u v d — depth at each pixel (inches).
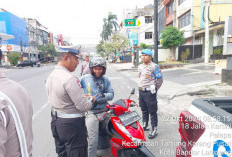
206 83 343.6
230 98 72.2
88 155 110.3
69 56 89.7
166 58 1031.0
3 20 1656.0
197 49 841.5
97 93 113.6
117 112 105.3
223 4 735.1
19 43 1872.5
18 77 657.0
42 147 145.6
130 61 1637.6
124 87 392.2
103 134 117.9
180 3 961.5
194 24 824.3
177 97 273.3
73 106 89.2
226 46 330.6
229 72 317.4
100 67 111.0
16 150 43.7
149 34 1549.0
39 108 250.1
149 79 152.2
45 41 2812.5
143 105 163.3
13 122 42.6
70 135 91.4
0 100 40.2
